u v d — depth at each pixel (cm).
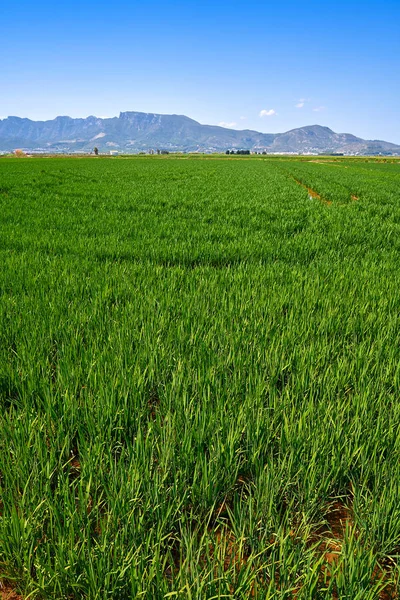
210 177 3516
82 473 232
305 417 277
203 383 325
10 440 273
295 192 2225
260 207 1586
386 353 391
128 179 3112
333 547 221
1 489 220
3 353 383
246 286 610
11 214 1306
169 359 364
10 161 7725
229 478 240
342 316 488
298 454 249
